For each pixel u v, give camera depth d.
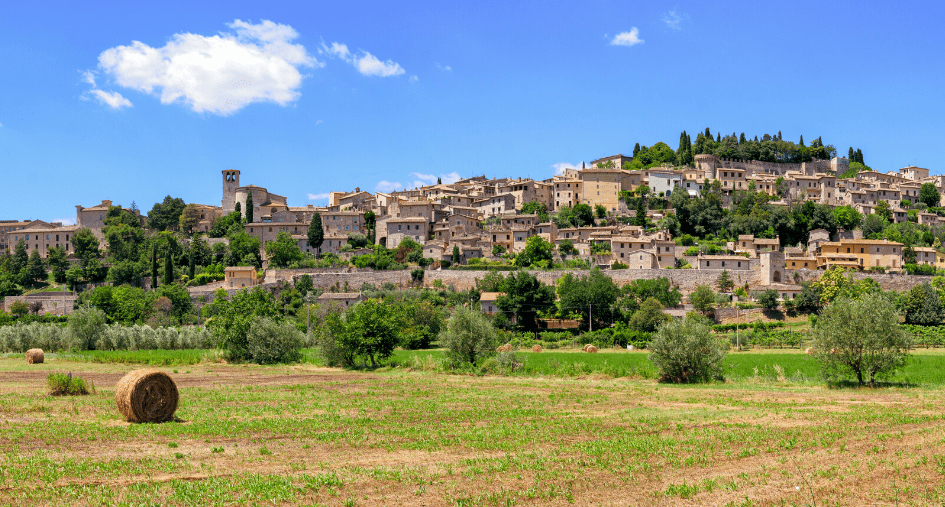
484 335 67.19
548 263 167.62
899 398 42.28
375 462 24.91
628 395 45.22
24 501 19.47
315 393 46.75
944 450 26.12
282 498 20.16
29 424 31.62
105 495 20.14
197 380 56.34
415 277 162.50
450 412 37.47
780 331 118.94
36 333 93.00
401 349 104.19
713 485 21.77
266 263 183.38
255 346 76.62
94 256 192.50
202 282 169.75
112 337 95.50
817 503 20.03
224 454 26.03
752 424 32.75
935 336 101.44
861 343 48.00
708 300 135.88
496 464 24.44
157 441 28.27
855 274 149.25
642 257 160.62
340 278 162.38
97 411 36.06
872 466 23.92
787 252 169.00
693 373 54.06
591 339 112.12
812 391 46.81
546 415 36.44
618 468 23.92
